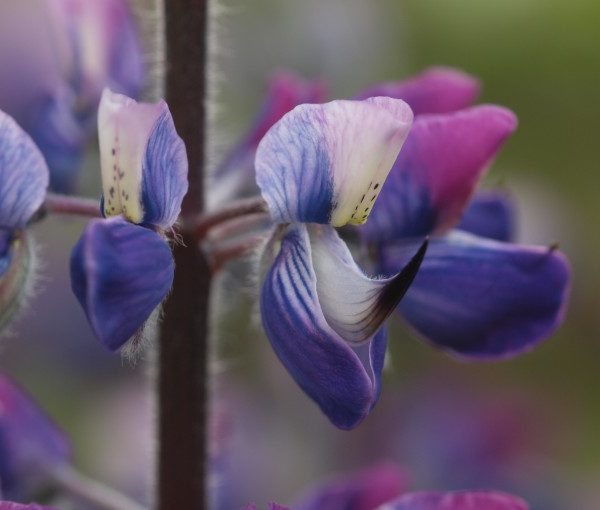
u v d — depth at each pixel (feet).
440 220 0.51
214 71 0.54
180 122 0.51
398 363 0.89
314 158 0.47
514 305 0.51
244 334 0.84
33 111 0.57
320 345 0.47
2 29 0.70
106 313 0.45
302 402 0.85
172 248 0.49
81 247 0.45
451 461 0.86
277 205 0.48
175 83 0.51
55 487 0.57
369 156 0.48
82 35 0.56
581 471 0.90
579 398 0.95
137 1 0.59
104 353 0.91
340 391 0.47
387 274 0.51
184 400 0.52
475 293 0.51
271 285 0.48
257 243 0.50
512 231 0.54
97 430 0.87
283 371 0.85
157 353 0.52
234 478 0.74
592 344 0.96
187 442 0.52
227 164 0.54
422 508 0.51
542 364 0.96
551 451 0.89
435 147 0.50
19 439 0.56
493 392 0.89
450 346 0.52
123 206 0.47
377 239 0.51
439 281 0.51
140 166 0.46
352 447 0.85
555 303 0.51
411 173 0.51
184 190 0.47
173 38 0.51
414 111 0.52
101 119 0.47
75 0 0.56
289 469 0.83
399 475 0.55
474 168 0.51
